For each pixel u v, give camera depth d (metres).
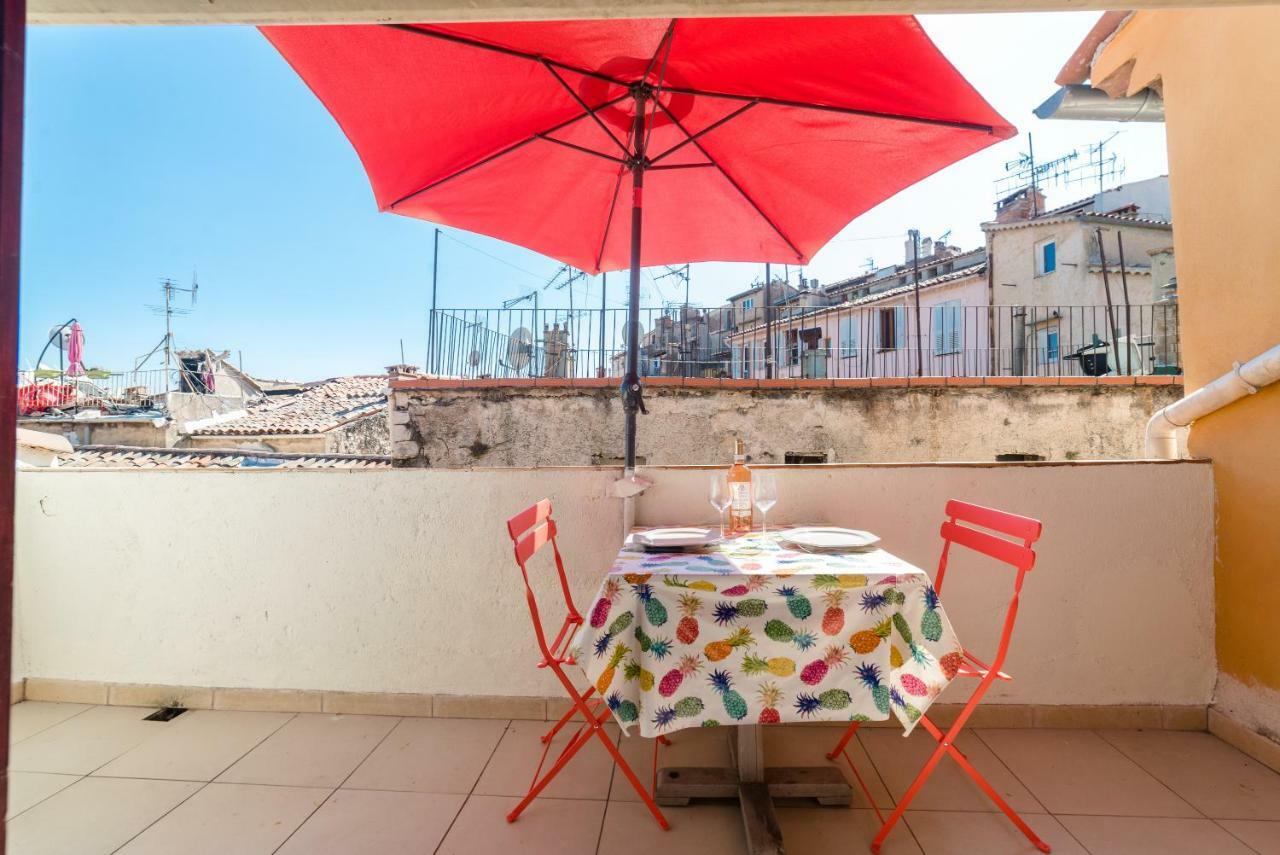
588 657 1.64
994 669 1.73
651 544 1.90
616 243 3.16
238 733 2.45
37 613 2.73
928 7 1.44
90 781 2.14
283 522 2.62
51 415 16.36
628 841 1.83
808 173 2.57
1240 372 2.24
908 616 1.67
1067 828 1.87
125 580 2.69
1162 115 3.84
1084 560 2.44
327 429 14.46
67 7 1.43
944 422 5.63
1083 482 2.44
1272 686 2.20
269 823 1.92
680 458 5.61
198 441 15.02
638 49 2.04
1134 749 2.29
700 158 2.68
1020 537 1.73
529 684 2.56
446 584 2.57
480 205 2.78
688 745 2.36
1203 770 2.16
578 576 2.55
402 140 2.30
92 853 1.79
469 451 5.69
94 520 2.70
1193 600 2.43
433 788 2.10
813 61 1.98
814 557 1.84
